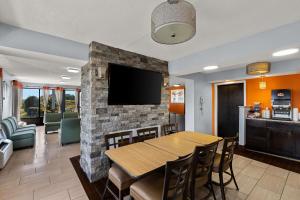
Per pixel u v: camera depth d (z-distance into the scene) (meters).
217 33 2.18
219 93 5.38
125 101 2.85
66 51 2.41
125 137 2.79
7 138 3.98
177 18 1.14
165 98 3.60
